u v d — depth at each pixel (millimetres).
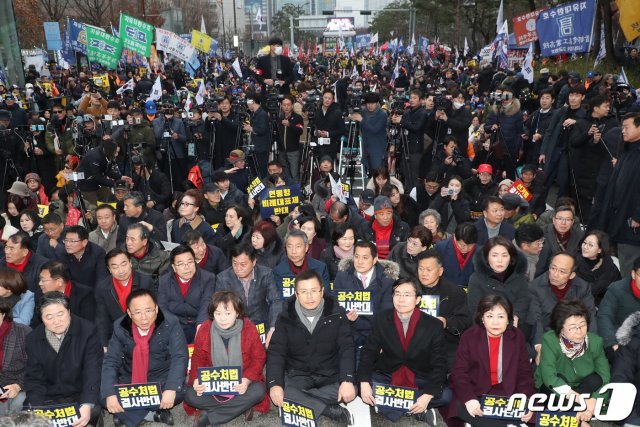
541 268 5621
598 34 19891
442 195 7266
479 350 4273
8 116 10445
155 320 4582
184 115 10445
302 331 4562
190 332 5270
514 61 20031
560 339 4301
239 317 4535
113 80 20281
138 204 6605
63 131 11539
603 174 6227
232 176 8875
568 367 4312
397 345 4484
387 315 4527
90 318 5547
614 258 6910
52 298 4234
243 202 7648
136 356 4539
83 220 7547
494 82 16453
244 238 6199
